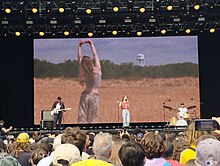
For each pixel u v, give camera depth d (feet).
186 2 69.67
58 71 79.46
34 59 79.36
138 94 79.10
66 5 69.97
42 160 17.40
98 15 71.20
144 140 16.51
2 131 58.39
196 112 78.38
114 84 79.36
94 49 79.97
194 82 79.00
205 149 11.16
